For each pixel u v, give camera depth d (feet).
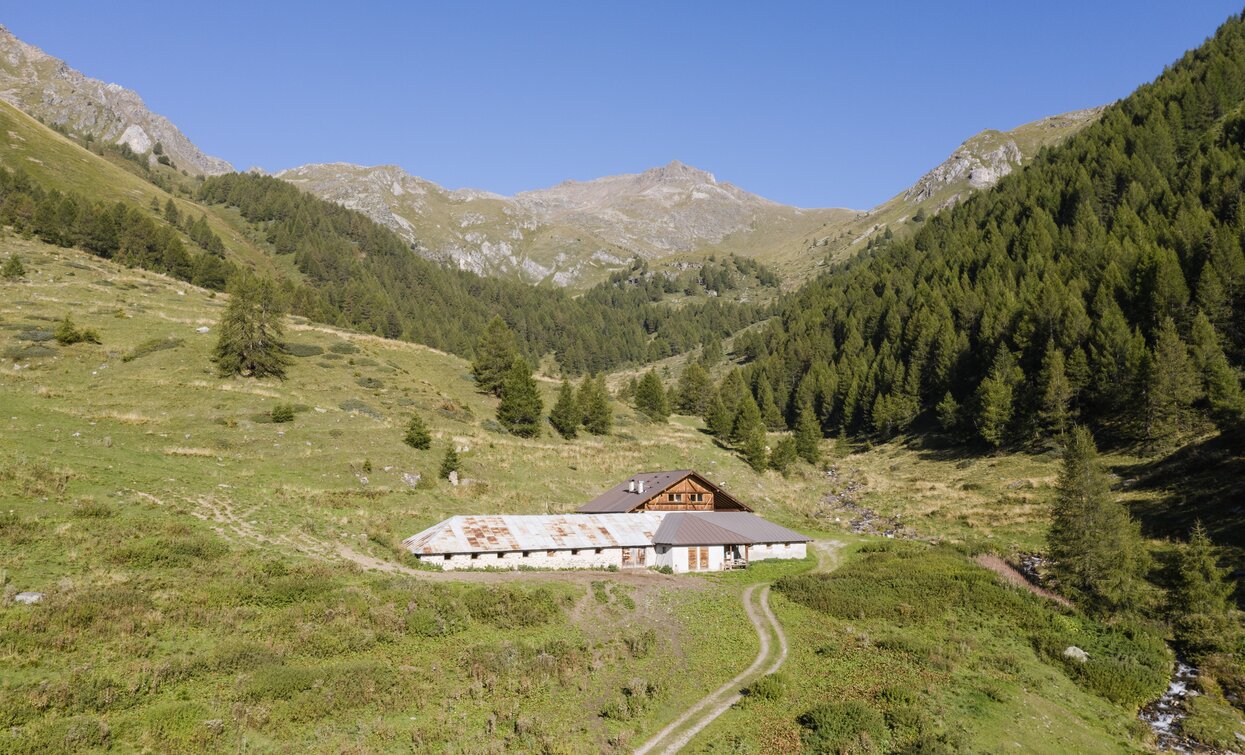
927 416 446.60
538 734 87.97
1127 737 111.34
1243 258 338.95
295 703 84.99
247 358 298.35
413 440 262.47
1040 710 114.52
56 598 96.53
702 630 139.74
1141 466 270.87
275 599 116.06
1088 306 394.32
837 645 136.26
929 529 270.05
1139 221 474.49
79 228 505.66
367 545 167.53
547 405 409.49
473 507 222.48
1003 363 385.29
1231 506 207.51
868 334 611.06
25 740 66.90
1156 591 169.27
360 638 108.17
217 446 224.33
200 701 82.43
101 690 78.18
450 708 92.53
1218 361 291.17
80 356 278.05
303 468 221.05
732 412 503.61
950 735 99.50
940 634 146.00
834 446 466.70
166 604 104.42
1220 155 510.99
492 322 385.09
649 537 206.28
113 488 155.12
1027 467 320.29
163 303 393.29
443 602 128.06
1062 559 173.37
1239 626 143.95
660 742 92.68
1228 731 112.06
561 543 189.26
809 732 97.45
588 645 122.52
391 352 409.90
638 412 447.42
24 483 140.56
